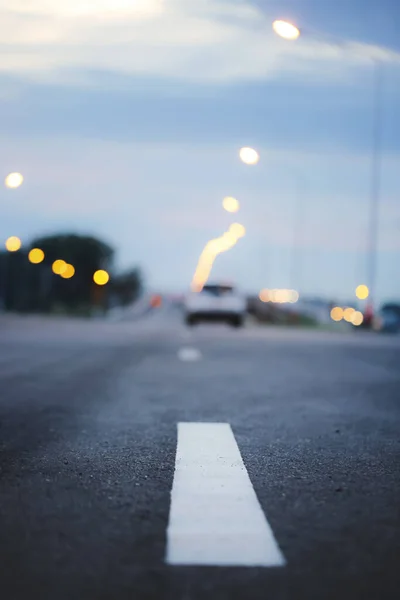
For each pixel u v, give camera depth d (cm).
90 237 8594
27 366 1410
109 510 450
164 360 1611
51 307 6288
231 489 504
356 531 413
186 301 3844
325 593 325
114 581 337
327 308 5881
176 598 318
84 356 1673
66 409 876
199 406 919
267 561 364
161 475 543
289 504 467
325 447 661
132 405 920
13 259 5981
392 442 691
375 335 3000
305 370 1427
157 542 391
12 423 771
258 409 899
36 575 344
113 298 9112
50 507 455
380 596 323
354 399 1005
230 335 2770
